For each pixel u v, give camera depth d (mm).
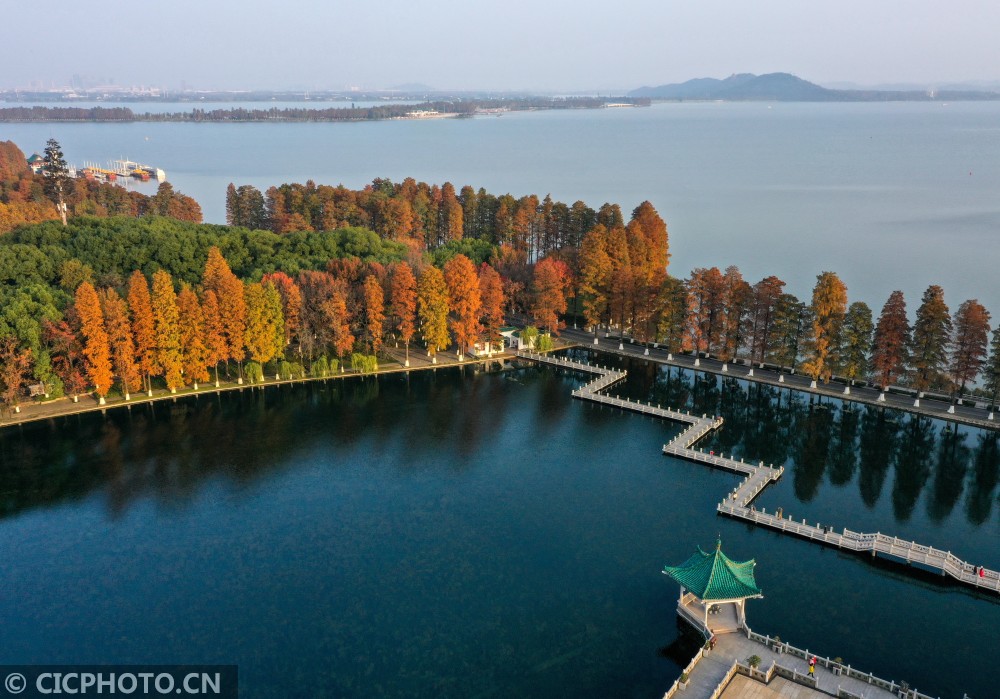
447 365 148125
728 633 69375
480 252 194000
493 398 132625
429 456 108812
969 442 113938
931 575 79688
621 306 155750
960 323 119125
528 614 73250
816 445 113375
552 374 145875
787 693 61406
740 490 96688
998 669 65688
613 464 106562
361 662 66875
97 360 119812
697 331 144500
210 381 135375
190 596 76188
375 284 141000
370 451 110250
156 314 124312
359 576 79375
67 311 123375
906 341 122312
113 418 120500
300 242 177625
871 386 133500
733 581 68812
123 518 91000
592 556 83062
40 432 114562
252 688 63906
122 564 81562
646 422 122438
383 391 135375
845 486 100438
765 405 129000
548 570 80438
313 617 72875
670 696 61062
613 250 167625
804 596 76125
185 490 98062
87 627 71562
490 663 66688
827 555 83625
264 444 112312
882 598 75938
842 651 67812
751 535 87688
